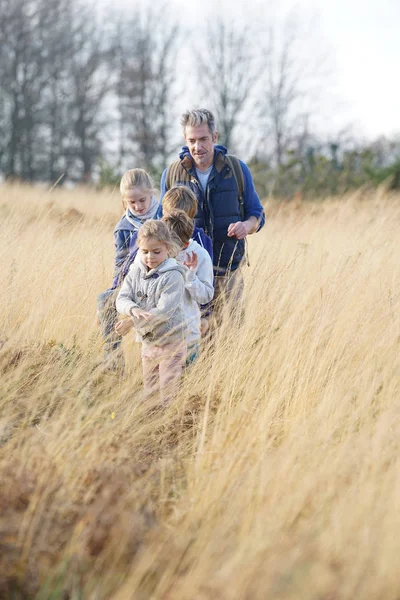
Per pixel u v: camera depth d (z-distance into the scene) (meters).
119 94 85.62
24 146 85.94
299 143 76.06
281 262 10.19
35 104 86.81
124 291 8.00
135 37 88.62
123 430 6.59
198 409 7.43
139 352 8.62
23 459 5.71
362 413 6.67
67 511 5.27
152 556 4.85
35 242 11.10
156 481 6.20
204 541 5.02
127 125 86.06
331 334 8.20
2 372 7.48
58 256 10.05
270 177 33.59
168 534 5.24
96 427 6.40
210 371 7.70
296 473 5.61
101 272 9.90
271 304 8.99
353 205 18.91
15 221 12.35
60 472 5.61
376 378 7.25
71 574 4.80
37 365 7.65
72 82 89.94
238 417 6.80
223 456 6.15
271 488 5.46
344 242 12.56
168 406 7.42
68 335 8.61
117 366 8.08
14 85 86.38
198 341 8.09
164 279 7.73
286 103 77.69
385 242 11.85
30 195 24.80
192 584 4.49
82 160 84.81
